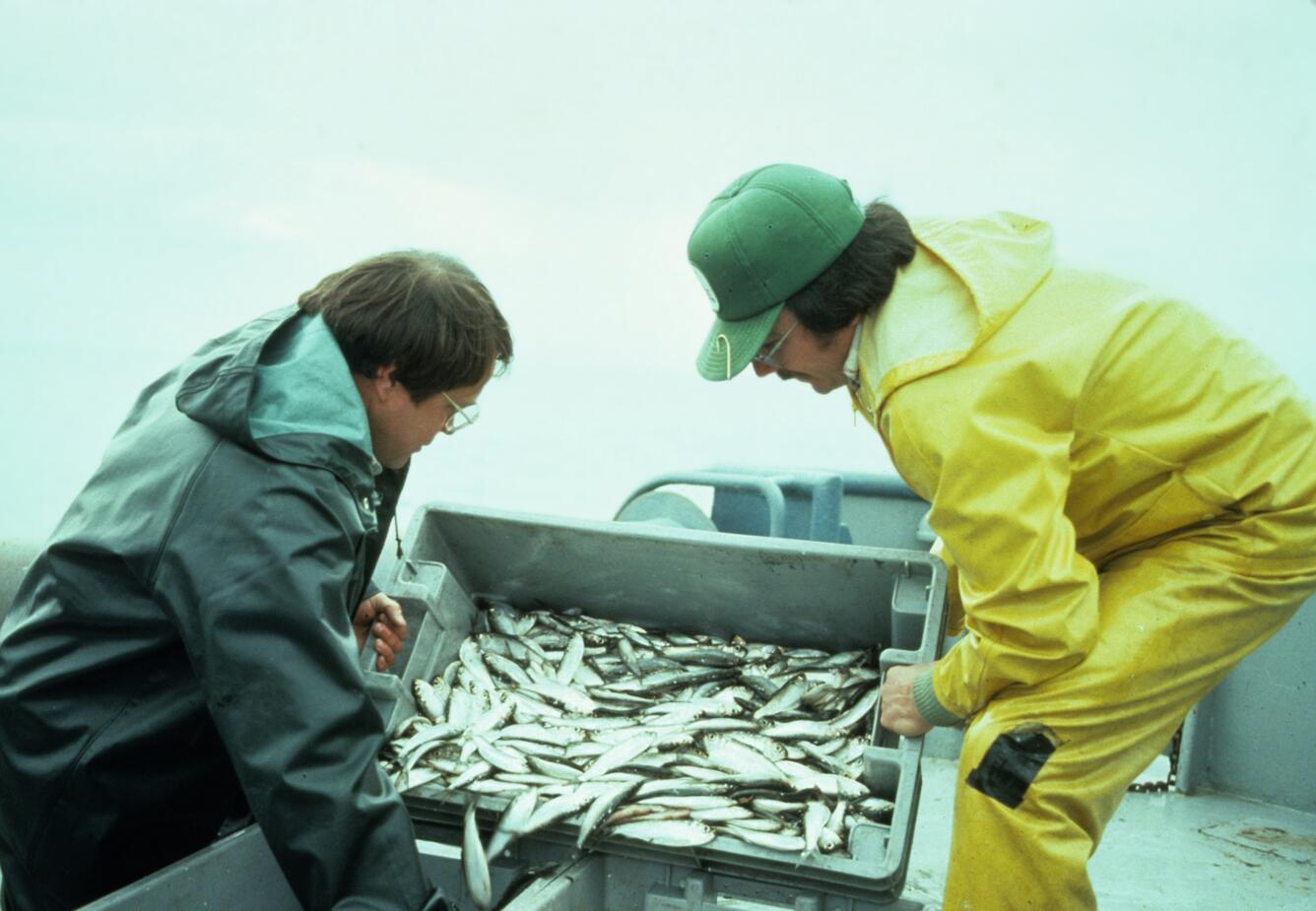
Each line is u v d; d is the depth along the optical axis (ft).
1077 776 6.15
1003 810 6.15
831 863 5.98
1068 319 6.00
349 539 5.19
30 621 5.33
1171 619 6.19
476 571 9.73
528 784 6.78
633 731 7.92
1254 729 11.35
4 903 5.82
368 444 5.38
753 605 9.22
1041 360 5.76
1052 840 6.15
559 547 9.32
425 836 7.01
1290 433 6.26
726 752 7.61
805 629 9.27
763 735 7.90
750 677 8.87
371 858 4.88
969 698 6.32
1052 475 5.78
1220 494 6.18
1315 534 6.25
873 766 6.90
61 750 5.29
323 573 4.98
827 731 7.96
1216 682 6.46
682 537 8.75
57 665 5.27
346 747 4.91
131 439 5.57
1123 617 6.24
